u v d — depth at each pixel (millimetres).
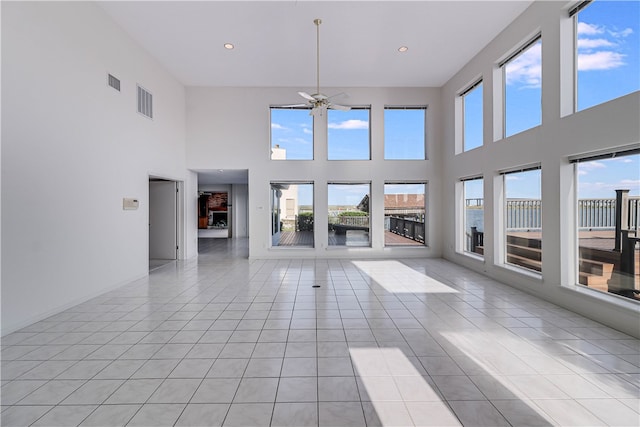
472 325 3217
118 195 4758
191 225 7637
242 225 12906
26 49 3215
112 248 4621
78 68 3922
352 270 6066
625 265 3199
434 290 4578
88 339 2918
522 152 4457
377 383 2180
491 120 5246
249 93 7289
